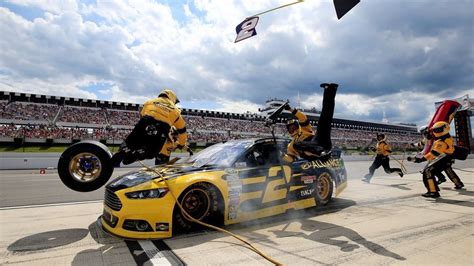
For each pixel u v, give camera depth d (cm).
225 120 4003
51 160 1772
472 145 2884
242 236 291
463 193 565
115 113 3253
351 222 344
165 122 355
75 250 255
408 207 433
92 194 643
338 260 225
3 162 1634
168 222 275
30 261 231
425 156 530
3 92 2784
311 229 316
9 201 541
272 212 355
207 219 309
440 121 534
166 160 422
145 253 244
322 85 386
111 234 281
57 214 413
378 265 215
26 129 2572
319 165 430
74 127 2878
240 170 337
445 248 250
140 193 272
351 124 5781
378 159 745
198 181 298
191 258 231
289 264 218
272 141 394
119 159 334
